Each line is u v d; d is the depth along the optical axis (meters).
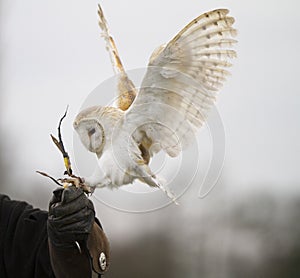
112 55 7.99
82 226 6.57
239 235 28.61
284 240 31.64
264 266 30.70
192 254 25.88
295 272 31.31
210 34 7.12
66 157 6.86
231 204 28.19
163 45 7.13
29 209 7.36
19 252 7.09
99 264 6.80
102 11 8.13
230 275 28.08
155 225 24.42
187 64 7.07
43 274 6.99
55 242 6.60
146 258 24.53
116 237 23.02
